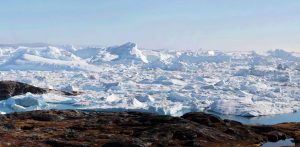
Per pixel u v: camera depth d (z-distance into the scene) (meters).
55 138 90.50
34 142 82.69
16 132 94.88
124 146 83.38
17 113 135.00
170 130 99.25
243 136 104.50
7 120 122.00
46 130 101.50
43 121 125.25
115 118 126.62
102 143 86.50
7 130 97.62
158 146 86.88
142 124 115.31
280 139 109.31
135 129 107.06
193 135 96.62
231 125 116.81
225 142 95.19
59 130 103.12
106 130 106.31
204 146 89.62
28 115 131.88
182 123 110.00
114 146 83.25
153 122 116.31
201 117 123.88
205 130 102.44
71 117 133.62
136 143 84.75
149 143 87.50
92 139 90.81
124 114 140.25
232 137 101.00
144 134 97.12
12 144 78.88
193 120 120.75
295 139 108.00
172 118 118.62
